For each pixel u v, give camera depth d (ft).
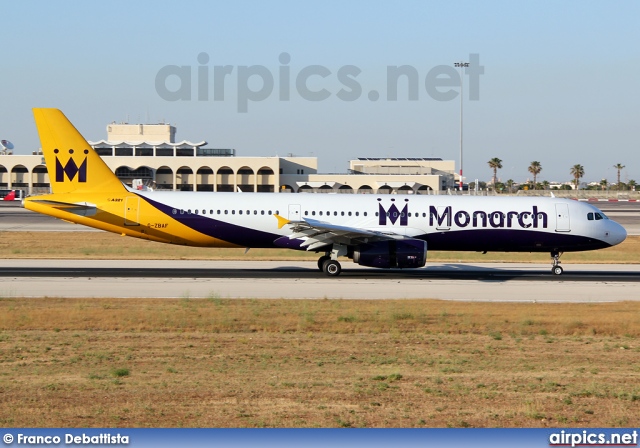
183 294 338.75
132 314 279.08
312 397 172.24
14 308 290.76
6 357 208.85
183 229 416.05
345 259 498.69
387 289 367.25
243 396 171.83
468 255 556.10
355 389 179.52
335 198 432.66
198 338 241.76
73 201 411.75
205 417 156.35
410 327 267.59
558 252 448.65
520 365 210.79
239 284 375.04
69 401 165.78
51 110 412.36
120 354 215.51
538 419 160.56
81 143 415.44
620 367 211.00
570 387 186.91
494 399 174.70
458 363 211.82
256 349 226.38
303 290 358.64
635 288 385.29
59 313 278.05
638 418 162.20
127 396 170.19
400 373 197.26
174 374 192.34
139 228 415.03
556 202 443.32
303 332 255.70
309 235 403.95
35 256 497.46
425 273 438.40
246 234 419.33
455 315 291.99
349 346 233.55
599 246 445.37
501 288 378.12
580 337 255.29
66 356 212.02
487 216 433.48
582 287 386.73
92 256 502.38
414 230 429.79
